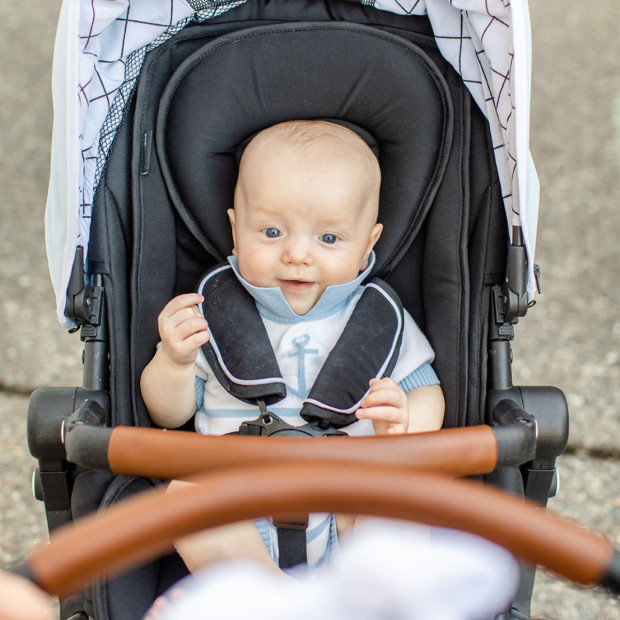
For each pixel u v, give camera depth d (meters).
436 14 1.52
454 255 1.59
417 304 1.73
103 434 1.05
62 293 1.43
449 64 1.57
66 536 0.82
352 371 1.56
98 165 1.53
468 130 1.57
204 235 1.69
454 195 1.59
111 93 1.51
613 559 0.82
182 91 1.59
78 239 1.44
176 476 1.04
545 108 3.75
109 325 1.52
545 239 3.14
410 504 0.84
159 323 1.47
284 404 1.59
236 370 1.57
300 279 1.56
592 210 3.26
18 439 2.44
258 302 1.67
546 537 0.83
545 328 2.81
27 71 3.89
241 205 1.59
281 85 1.58
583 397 2.57
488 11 1.43
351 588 0.96
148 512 0.82
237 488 0.84
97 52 1.47
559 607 2.05
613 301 2.90
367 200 1.59
